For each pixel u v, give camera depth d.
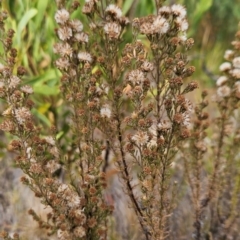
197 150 0.70
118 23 0.63
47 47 0.80
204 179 0.78
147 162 0.62
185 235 0.77
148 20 0.62
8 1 0.78
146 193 0.63
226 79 0.70
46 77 0.77
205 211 0.78
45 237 0.77
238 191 0.76
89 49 0.66
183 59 0.62
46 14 0.78
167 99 0.62
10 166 0.83
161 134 0.62
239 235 0.76
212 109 0.95
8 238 0.66
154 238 0.65
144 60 0.61
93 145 0.65
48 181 0.63
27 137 0.63
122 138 0.65
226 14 1.16
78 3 0.66
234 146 0.73
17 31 0.76
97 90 0.64
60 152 0.66
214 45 1.19
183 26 0.61
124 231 0.77
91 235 0.67
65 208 0.64
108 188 0.80
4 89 0.62
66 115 0.80
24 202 0.81
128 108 0.78
